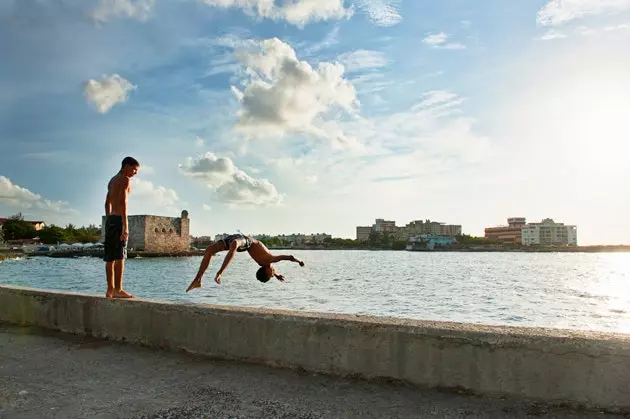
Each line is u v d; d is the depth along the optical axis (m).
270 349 4.54
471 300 29.70
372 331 4.08
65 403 3.66
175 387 4.01
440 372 3.82
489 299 30.44
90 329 5.83
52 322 6.21
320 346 4.29
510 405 3.51
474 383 3.71
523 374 3.56
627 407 3.29
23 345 5.47
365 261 111.00
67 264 73.25
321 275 54.78
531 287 40.22
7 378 4.29
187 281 45.25
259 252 5.85
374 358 4.06
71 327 6.02
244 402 3.65
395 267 78.62
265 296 31.11
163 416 3.40
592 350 3.38
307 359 4.35
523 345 3.57
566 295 33.41
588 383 3.39
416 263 99.31
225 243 5.61
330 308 25.41
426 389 3.85
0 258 79.81
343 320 4.23
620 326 20.64
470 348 3.73
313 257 147.25
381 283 43.09
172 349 5.13
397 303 27.80
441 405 3.53
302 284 41.31
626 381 3.30
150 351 5.16
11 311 6.69
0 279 45.91
